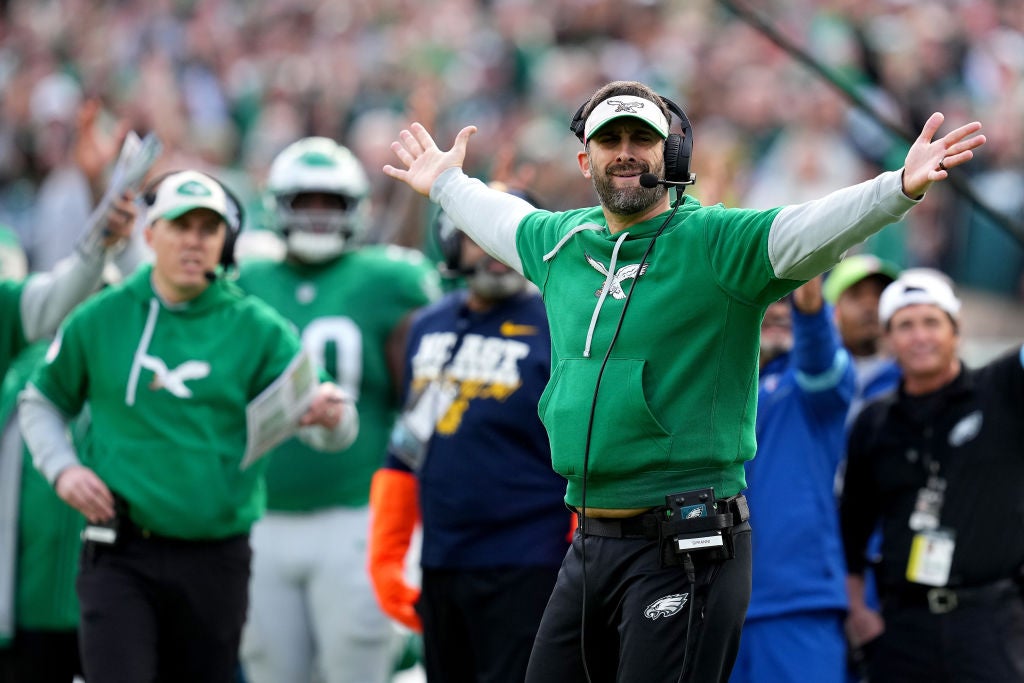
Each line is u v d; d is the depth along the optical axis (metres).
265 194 27.81
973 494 22.05
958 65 49.50
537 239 17.64
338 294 26.73
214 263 21.69
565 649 17.16
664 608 16.39
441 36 56.09
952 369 22.69
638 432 16.36
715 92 50.38
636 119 16.59
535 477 21.91
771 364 23.70
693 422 16.39
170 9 62.59
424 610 22.55
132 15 62.88
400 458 23.09
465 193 18.47
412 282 27.02
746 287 16.19
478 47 55.56
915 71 48.75
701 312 16.34
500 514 21.81
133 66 60.28
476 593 21.88
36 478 24.28
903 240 42.22
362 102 53.66
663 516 16.42
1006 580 22.00
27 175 54.75
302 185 26.44
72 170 45.62
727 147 47.25
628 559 16.66
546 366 22.06
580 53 55.09
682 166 16.77
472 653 22.30
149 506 20.86
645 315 16.47
